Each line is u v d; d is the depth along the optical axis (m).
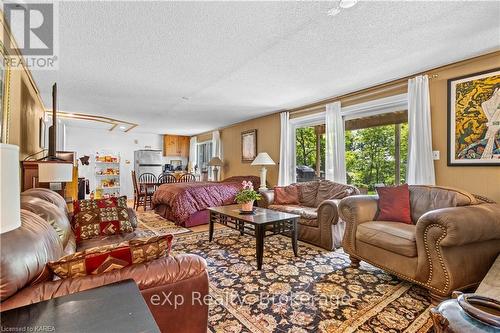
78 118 5.81
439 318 1.06
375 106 3.65
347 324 1.66
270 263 2.67
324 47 2.42
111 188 7.65
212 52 2.51
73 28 2.07
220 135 7.20
